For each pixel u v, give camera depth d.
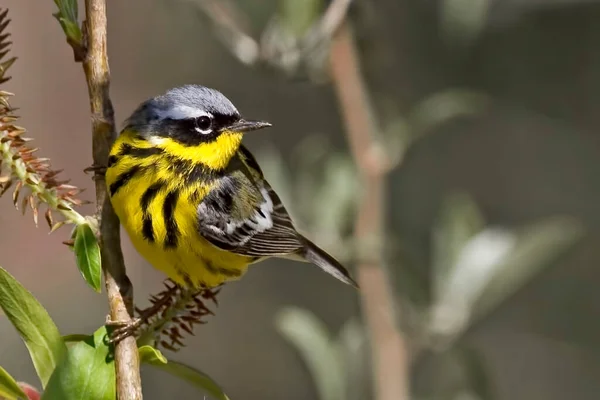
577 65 16.72
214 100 8.28
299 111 18.48
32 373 17.28
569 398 16.64
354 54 10.73
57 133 19.23
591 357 16.72
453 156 17.52
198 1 10.87
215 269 8.38
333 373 10.71
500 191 17.59
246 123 8.38
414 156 17.28
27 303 5.84
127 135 7.85
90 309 18.62
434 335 10.91
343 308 18.06
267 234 8.87
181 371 6.11
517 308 16.95
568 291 16.95
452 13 11.62
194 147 8.09
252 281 18.80
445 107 10.98
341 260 10.68
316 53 10.63
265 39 10.65
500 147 17.61
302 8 10.32
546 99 16.94
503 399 16.66
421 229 16.92
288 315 10.95
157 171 7.88
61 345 5.88
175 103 8.08
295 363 18.50
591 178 17.47
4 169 6.03
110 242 6.40
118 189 7.48
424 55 16.44
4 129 6.04
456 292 10.88
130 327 5.92
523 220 17.55
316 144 13.31
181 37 19.27
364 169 10.69
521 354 16.86
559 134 17.42
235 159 8.96
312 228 11.03
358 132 10.70
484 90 16.69
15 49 19.14
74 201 6.18
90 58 6.41
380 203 10.71
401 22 16.33
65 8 6.22
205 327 18.80
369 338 10.89
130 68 19.38
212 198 8.24
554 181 17.56
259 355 18.64
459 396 11.58
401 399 10.40
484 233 11.17
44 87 19.31
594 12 16.44
